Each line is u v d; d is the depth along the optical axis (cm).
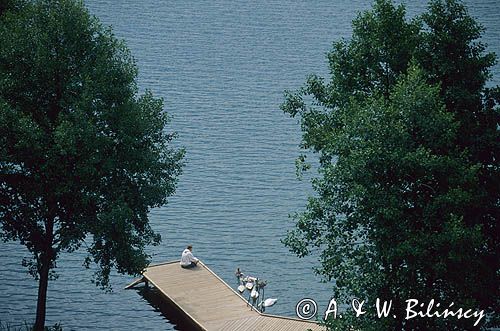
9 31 13888
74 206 13788
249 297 16938
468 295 12112
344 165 11881
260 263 19062
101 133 13900
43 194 13588
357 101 12975
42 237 14225
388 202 11388
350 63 13675
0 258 18762
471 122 12912
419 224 11762
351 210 12062
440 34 13100
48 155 13250
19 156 13312
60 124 13362
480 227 11769
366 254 11806
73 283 17912
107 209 13875
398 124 11575
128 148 14038
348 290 12100
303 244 12788
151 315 16888
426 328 11881
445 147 12250
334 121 13625
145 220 14625
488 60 13038
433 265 11319
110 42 14412
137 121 14000
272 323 15600
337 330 11788
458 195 11450
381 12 13400
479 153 12850
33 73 13650
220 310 16175
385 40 13275
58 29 13812
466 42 13238
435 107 11769
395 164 11525
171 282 17300
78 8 14050
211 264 18925
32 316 16538
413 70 11931
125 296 17562
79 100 13562
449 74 13025
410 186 11856
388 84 13288
